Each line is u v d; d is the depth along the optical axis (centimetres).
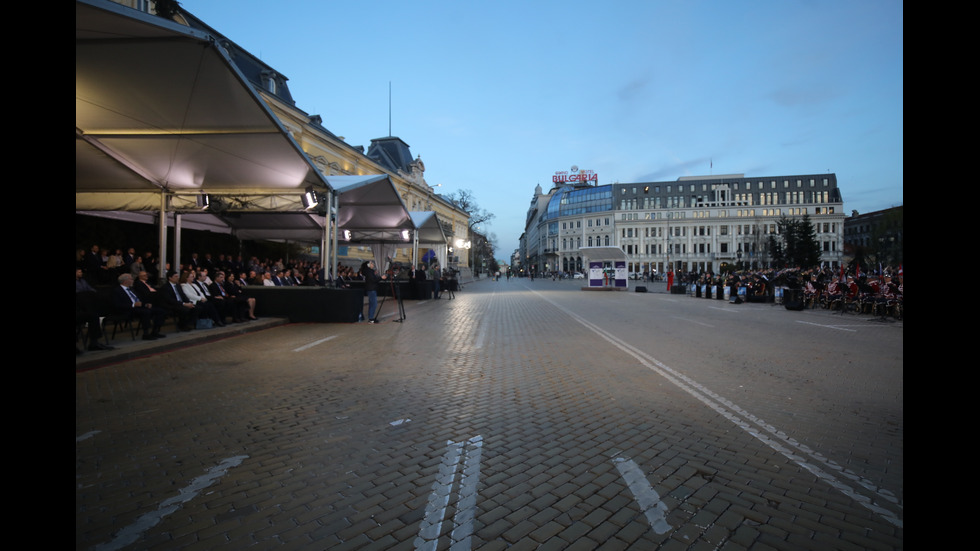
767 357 735
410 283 2177
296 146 1052
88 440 375
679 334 1002
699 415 445
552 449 364
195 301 967
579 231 10162
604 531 251
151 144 1048
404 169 4516
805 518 266
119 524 254
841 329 1095
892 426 415
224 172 1198
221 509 272
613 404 481
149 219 1489
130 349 715
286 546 237
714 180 9112
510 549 235
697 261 8981
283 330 1059
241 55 2270
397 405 478
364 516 266
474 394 520
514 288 3769
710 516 267
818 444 374
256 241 2144
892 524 260
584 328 1108
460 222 6391
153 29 655
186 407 464
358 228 2348
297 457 346
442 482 308
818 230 8625
